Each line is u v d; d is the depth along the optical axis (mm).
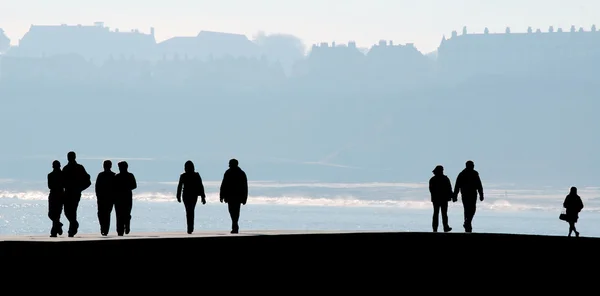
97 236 74750
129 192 73875
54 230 72000
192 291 48250
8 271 52156
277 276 53781
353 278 53875
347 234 77375
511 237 76500
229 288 49469
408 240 72125
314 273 55250
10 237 72438
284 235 74562
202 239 69188
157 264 56438
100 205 73312
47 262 55031
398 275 55344
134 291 47656
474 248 67938
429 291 50438
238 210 78500
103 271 53062
